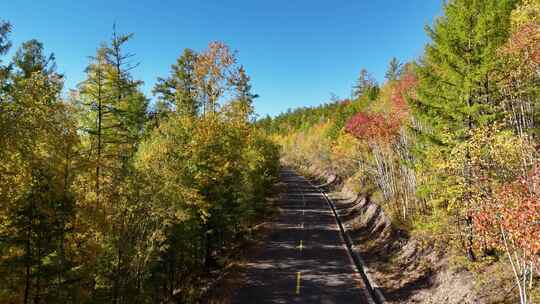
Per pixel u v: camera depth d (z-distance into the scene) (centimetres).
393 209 2684
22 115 930
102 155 1623
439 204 1730
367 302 1620
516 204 794
